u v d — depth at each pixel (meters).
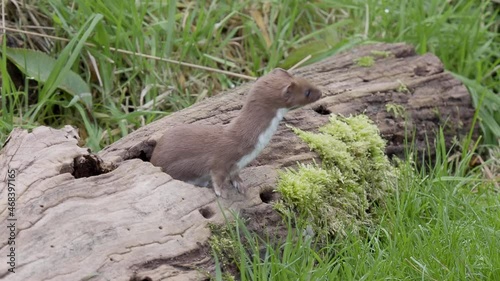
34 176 7.25
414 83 10.66
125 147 8.50
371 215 9.05
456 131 10.83
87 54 11.28
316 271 7.45
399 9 13.13
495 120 12.29
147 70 11.42
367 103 10.12
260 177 8.23
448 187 9.88
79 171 7.65
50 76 10.08
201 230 7.27
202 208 7.48
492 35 13.06
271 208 7.99
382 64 10.85
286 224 8.05
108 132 10.63
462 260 7.88
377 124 10.02
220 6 12.67
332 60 10.88
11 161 7.49
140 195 7.29
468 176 10.93
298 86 7.83
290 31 12.44
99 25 10.88
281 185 8.23
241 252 7.21
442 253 8.09
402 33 12.48
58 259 6.54
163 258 6.88
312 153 8.90
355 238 8.25
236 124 7.77
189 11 12.52
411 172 9.52
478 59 12.80
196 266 7.06
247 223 7.75
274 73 7.95
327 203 8.49
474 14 12.91
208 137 7.75
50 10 11.48
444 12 13.45
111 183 7.34
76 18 11.32
